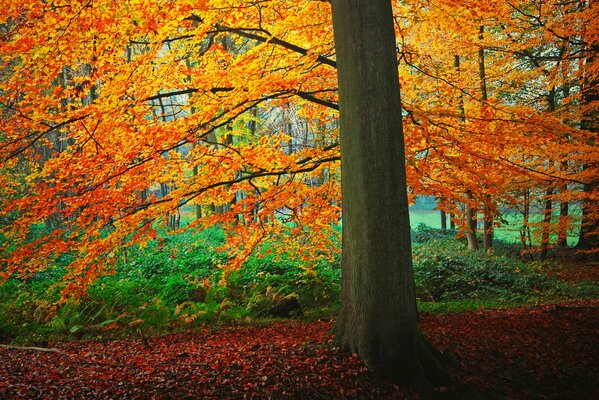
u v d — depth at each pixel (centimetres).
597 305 974
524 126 820
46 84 587
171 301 1081
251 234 951
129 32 559
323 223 973
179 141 725
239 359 580
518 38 1221
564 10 1194
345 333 575
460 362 600
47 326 828
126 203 757
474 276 1458
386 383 525
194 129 730
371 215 551
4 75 864
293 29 752
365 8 555
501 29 1379
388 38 565
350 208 569
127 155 675
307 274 1261
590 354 687
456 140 790
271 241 1054
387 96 557
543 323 807
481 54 1409
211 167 801
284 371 534
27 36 515
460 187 909
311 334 779
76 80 625
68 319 855
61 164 672
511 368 621
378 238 549
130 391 482
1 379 504
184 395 480
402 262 557
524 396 576
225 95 711
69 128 677
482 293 1361
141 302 979
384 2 568
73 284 759
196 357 617
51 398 455
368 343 547
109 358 630
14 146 638
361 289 557
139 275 1203
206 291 1079
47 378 515
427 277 1441
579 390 606
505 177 1024
